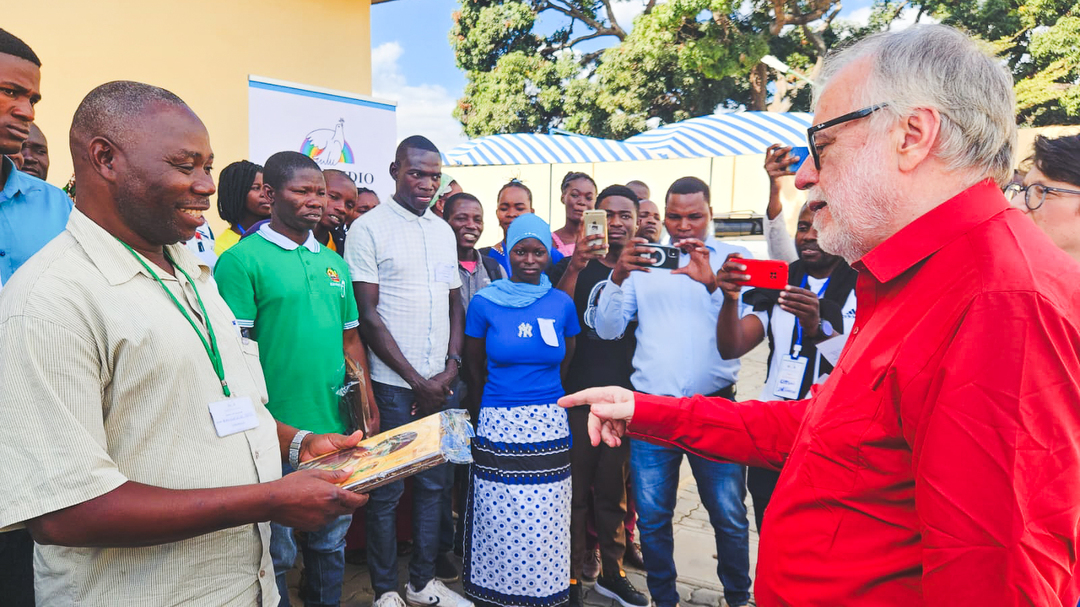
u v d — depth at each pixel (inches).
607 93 651.5
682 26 597.9
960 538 32.5
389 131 210.4
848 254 44.6
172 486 47.6
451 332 127.8
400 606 111.2
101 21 190.1
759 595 48.4
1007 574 31.5
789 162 121.9
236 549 51.3
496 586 105.3
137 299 47.6
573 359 122.7
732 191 371.6
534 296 110.3
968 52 38.8
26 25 177.0
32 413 42.0
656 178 393.7
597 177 402.3
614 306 115.9
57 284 44.1
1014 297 33.4
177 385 48.1
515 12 690.8
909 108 38.8
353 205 154.0
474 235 155.5
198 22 210.8
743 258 108.7
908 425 36.7
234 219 133.6
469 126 733.3
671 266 115.4
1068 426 32.4
